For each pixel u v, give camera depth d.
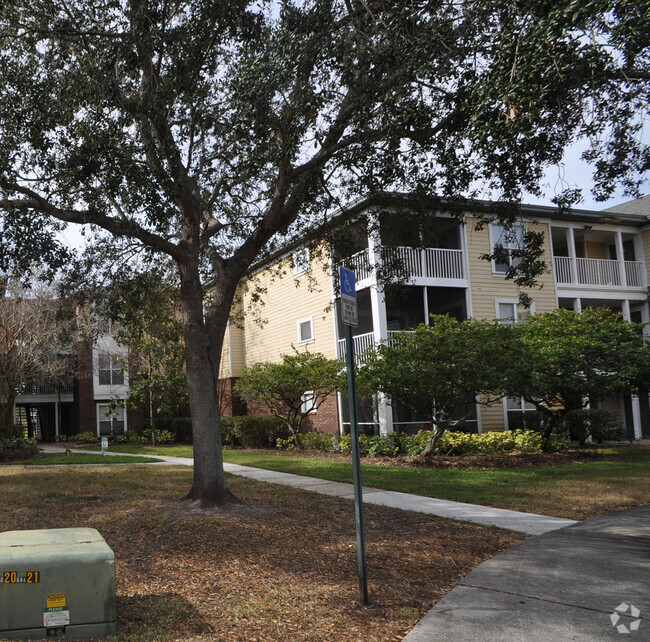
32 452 21.39
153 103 9.04
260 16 9.77
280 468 15.19
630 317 25.19
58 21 9.57
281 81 8.41
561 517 9.00
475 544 7.38
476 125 7.08
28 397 31.23
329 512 9.10
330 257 12.86
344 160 10.18
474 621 4.81
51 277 10.34
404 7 8.22
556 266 22.78
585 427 20.55
